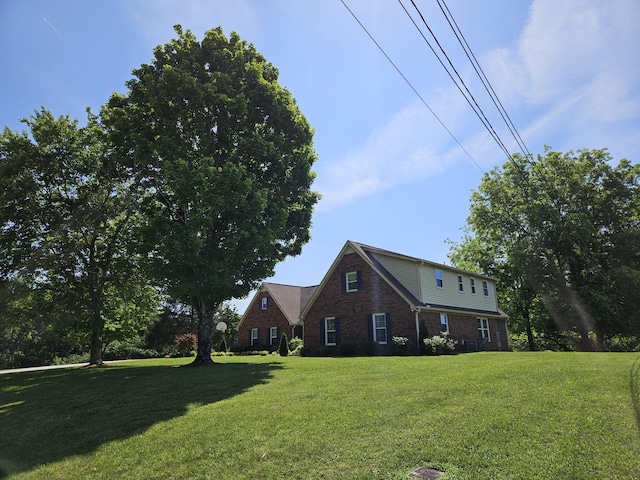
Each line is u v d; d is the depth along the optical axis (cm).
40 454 618
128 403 889
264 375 1164
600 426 516
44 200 2116
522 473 407
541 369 948
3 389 1368
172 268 1366
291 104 1741
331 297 2461
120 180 2062
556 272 3020
